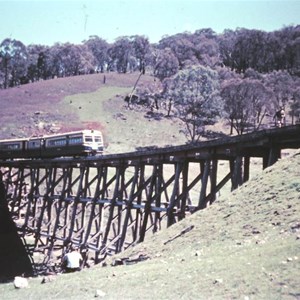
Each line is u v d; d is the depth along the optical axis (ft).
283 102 303.27
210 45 482.69
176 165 79.51
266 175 57.16
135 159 85.05
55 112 300.61
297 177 51.29
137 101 334.03
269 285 28.35
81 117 293.43
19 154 153.38
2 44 446.19
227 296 28.25
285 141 58.03
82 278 44.39
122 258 53.62
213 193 65.77
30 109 305.32
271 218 44.83
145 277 37.37
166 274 36.60
